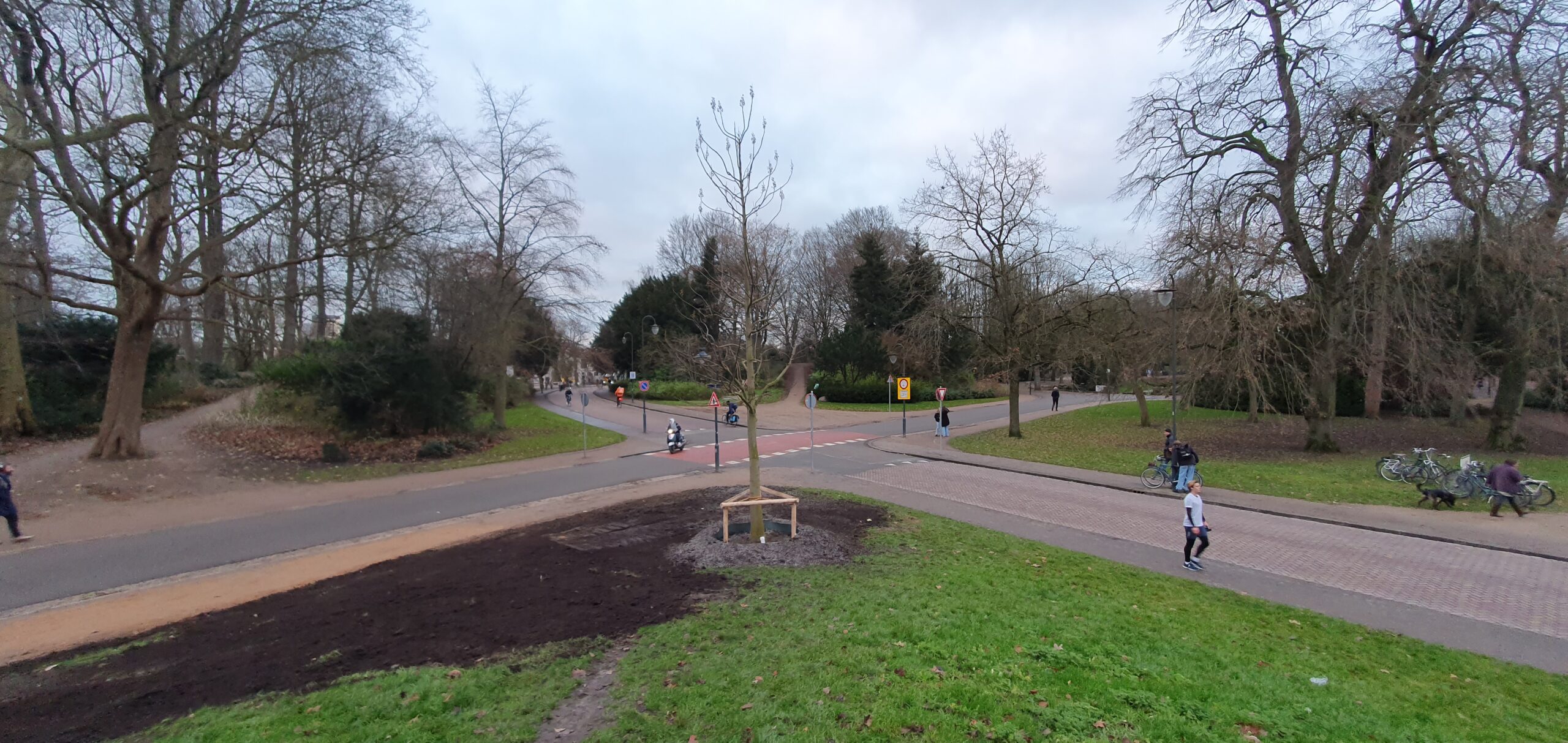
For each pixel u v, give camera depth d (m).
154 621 7.82
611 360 68.06
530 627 7.12
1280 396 31.22
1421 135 17.77
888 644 6.38
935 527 12.20
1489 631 7.68
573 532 11.78
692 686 5.55
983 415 41.72
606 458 23.06
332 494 16.19
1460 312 21.78
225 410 27.89
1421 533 11.99
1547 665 6.79
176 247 22.56
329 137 17.19
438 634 6.98
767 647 6.37
